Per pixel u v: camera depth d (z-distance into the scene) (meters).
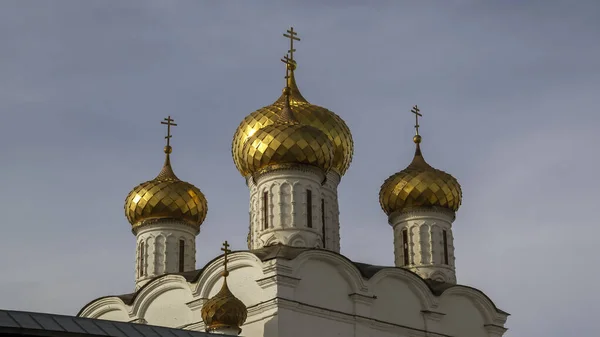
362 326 70.06
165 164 86.44
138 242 82.88
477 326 76.75
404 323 72.44
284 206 74.31
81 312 77.25
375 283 71.62
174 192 82.75
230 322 66.38
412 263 80.88
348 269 70.38
